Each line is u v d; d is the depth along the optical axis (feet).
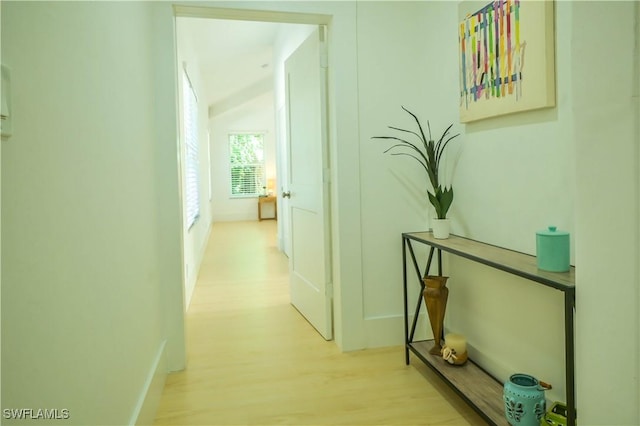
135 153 5.81
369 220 8.56
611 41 2.01
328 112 8.80
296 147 10.85
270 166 36.22
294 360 8.18
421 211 8.76
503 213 6.34
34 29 2.87
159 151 7.53
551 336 5.52
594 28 2.10
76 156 3.57
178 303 7.77
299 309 11.09
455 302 7.96
